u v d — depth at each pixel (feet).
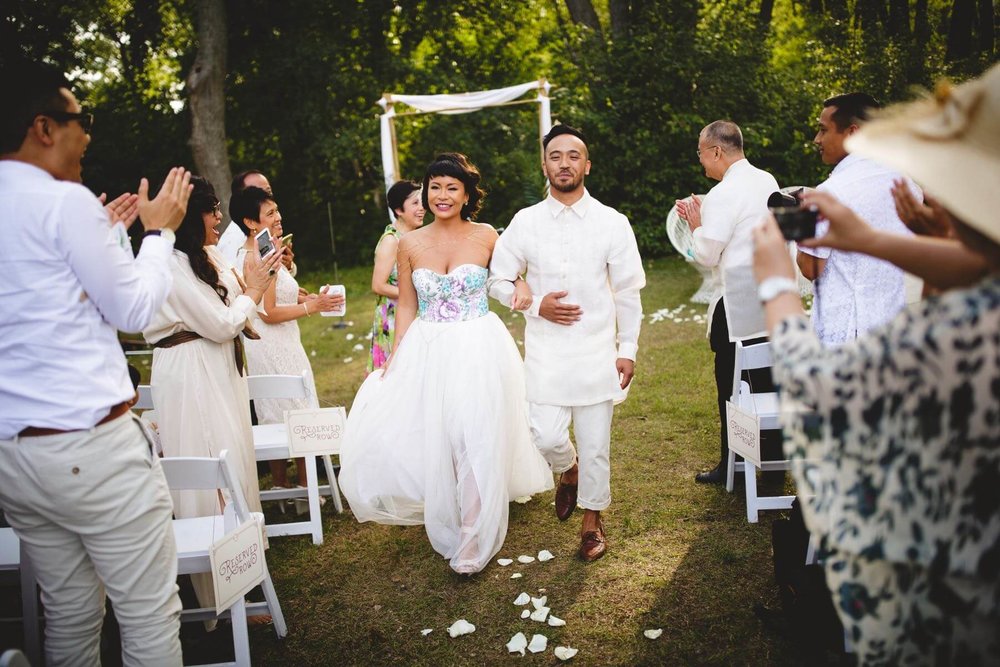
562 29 52.65
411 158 56.49
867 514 5.06
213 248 12.66
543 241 11.61
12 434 6.76
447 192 12.02
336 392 22.22
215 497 11.28
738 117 45.93
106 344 7.09
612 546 12.09
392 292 16.12
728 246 12.62
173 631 7.70
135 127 55.16
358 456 12.79
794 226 5.44
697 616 10.06
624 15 52.34
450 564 11.70
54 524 7.36
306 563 12.48
